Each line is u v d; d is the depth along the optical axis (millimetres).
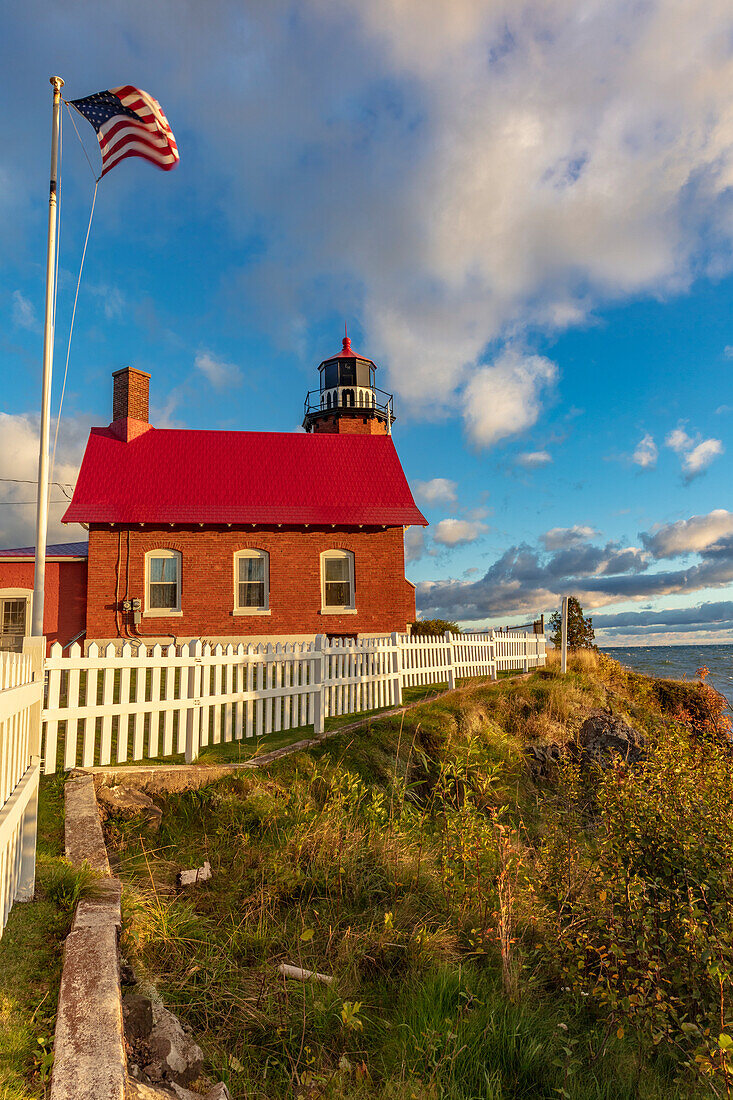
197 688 7906
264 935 4730
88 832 5168
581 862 6168
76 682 6922
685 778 6586
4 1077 2416
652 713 18484
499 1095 3383
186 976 3979
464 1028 3875
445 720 11234
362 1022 4035
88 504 19750
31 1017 2865
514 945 4988
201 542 20312
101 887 4258
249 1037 3750
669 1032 4117
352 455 23750
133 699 10641
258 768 7594
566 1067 3502
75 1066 2381
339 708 10859
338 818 6430
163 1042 3105
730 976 4047
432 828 7648
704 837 5473
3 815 3328
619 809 6273
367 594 21234
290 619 20641
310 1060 3512
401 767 9164
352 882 5578
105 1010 2771
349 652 11062
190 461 22094
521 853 6043
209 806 6703
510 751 11102
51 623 20156
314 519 20828
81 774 6590
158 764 7297
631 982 4355
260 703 9047
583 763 11945
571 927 5086
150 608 19922
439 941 4891
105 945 3398
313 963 4582
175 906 4844
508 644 18281
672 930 4793
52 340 10336
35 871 4285
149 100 11219
